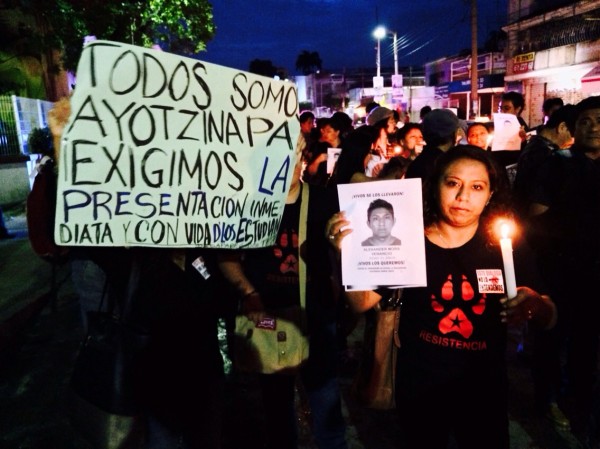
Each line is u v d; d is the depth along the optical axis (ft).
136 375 6.93
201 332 7.55
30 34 38.24
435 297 6.63
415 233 6.42
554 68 78.02
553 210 9.95
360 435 10.52
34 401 12.05
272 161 7.47
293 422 8.66
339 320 9.70
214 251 7.59
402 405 6.94
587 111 9.72
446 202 6.45
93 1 35.83
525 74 85.66
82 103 6.07
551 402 10.41
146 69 6.31
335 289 8.34
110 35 38.83
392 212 6.47
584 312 10.30
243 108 7.07
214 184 6.97
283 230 8.05
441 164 6.64
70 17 35.37
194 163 6.79
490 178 6.52
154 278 7.03
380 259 6.54
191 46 45.85
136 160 6.42
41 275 21.67
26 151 42.88
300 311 7.94
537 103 85.66
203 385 7.68
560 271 10.02
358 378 7.35
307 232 8.00
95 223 6.34
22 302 18.51
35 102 45.60
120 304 6.99
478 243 6.63
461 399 6.71
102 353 6.87
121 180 6.39
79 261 7.27
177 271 7.18
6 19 39.58
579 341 10.54
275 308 7.98
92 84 6.08
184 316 7.28
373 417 11.12
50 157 7.11
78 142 6.11
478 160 6.41
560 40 76.48
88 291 7.25
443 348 6.63
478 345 6.59
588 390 10.63
